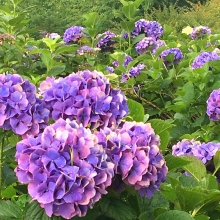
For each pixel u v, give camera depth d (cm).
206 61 175
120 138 77
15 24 187
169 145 158
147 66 197
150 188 79
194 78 162
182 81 178
